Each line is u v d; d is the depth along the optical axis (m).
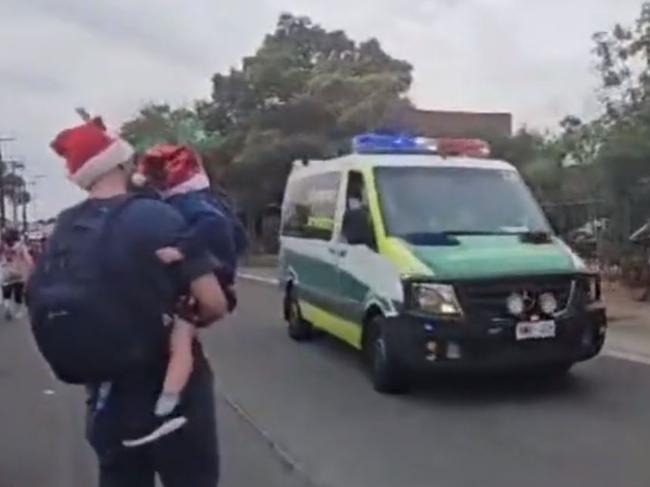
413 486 6.68
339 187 11.51
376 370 9.88
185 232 3.44
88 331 3.29
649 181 18.23
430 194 10.32
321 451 7.70
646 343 12.88
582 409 9.00
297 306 13.81
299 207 13.67
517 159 27.55
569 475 6.86
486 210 10.30
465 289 8.94
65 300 3.30
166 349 3.44
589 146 20.91
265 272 33.91
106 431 3.51
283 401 9.72
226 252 3.71
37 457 7.70
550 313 9.08
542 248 9.62
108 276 3.32
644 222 19.03
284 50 46.00
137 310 3.34
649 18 19.14
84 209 3.46
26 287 3.49
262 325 16.28
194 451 3.65
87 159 3.48
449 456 7.45
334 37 49.97
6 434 8.55
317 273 12.34
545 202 22.17
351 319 10.71
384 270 9.62
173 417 3.50
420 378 10.23
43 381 11.52
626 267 18.81
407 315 9.09
